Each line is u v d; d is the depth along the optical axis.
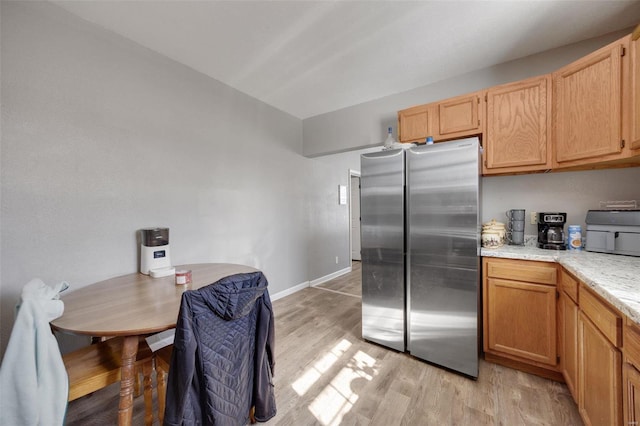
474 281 1.79
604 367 1.09
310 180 4.00
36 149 1.63
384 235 2.19
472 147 1.77
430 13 1.76
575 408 1.50
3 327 1.52
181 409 1.01
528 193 2.20
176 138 2.35
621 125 1.49
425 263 1.98
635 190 1.85
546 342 1.71
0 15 1.52
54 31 1.69
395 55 2.23
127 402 1.14
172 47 2.15
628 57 1.44
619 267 1.38
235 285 1.15
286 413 1.52
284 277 3.54
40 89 1.65
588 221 1.83
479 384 1.74
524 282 1.78
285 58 2.30
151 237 1.97
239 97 2.91
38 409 0.91
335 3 1.68
